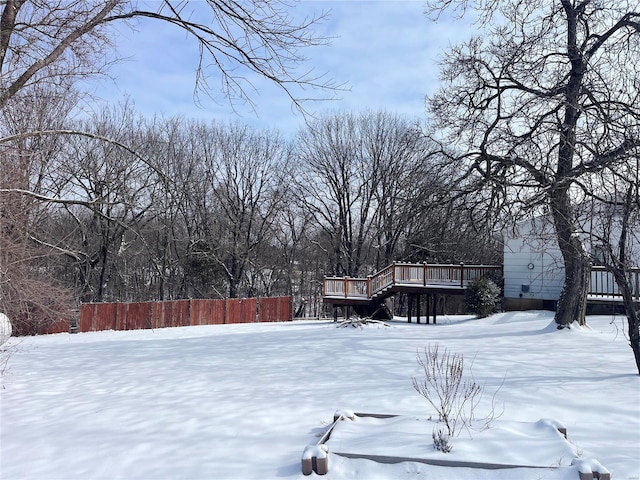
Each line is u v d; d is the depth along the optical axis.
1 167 11.84
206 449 5.57
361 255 43.84
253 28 8.23
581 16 14.10
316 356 11.63
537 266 21.44
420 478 4.24
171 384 9.16
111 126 25.86
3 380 10.09
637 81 10.41
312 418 6.65
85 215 29.45
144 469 5.08
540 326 16.19
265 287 42.75
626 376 8.62
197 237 39.06
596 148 9.74
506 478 4.14
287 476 4.64
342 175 40.44
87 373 10.67
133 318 24.27
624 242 8.68
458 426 5.54
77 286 28.33
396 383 8.51
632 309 8.74
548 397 7.34
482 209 13.57
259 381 9.12
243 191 40.97
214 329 22.39
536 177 11.16
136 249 37.34
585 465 4.09
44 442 6.12
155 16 8.53
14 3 8.62
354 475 4.43
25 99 10.38
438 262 29.67
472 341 13.35
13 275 13.28
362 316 24.78
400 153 37.38
